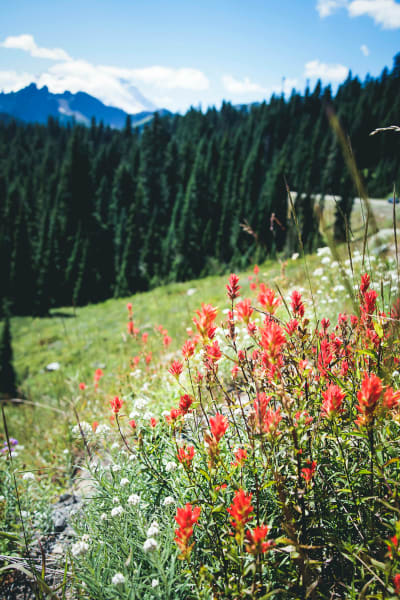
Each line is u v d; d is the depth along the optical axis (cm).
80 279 6209
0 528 283
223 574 173
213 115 16562
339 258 147
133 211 7244
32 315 4881
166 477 231
